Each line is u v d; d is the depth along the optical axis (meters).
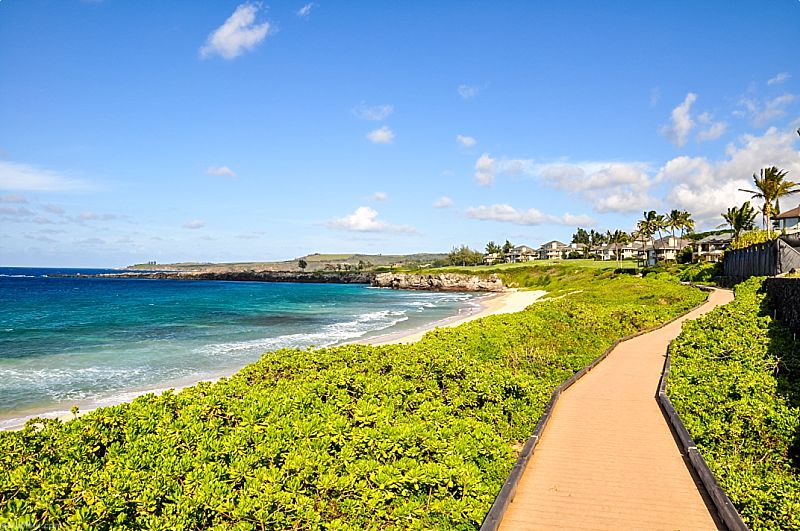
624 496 8.86
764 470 10.57
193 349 33.16
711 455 10.98
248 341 36.69
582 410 13.82
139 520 7.30
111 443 9.82
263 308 66.44
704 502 8.66
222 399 11.68
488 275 118.88
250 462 8.93
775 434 11.70
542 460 10.41
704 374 16.70
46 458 8.92
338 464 9.09
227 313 58.62
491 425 12.26
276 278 197.50
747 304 27.39
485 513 8.11
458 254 180.62
